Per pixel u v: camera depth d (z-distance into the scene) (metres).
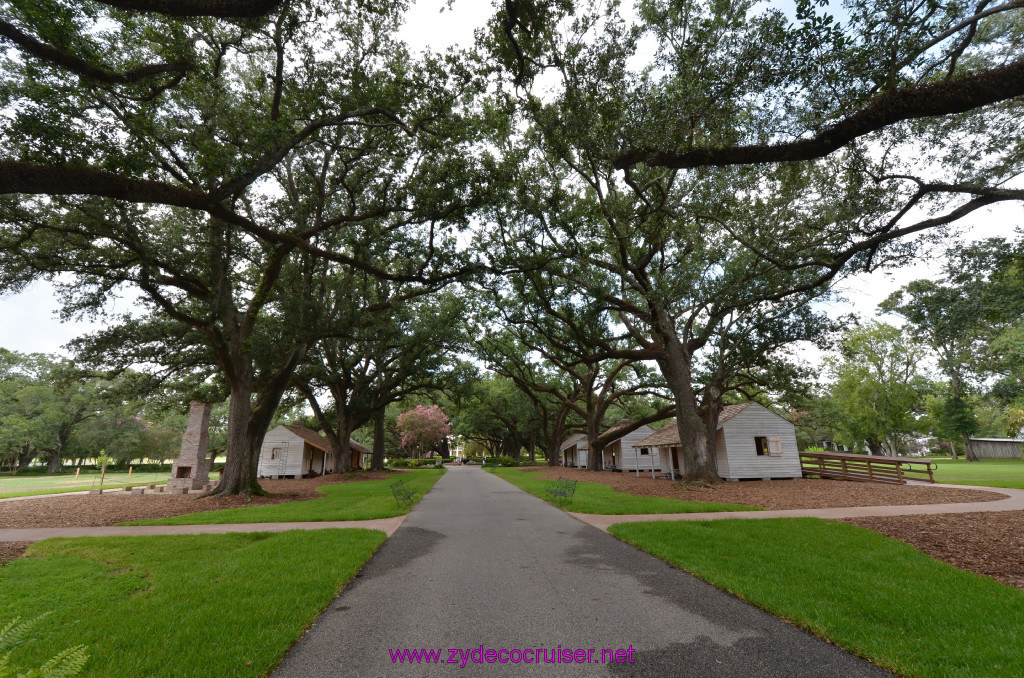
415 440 65.12
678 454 29.47
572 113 10.92
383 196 16.30
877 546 8.81
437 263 15.73
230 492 18.64
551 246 17.61
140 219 15.17
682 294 15.43
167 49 10.80
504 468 50.62
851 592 6.25
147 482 38.53
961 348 40.22
